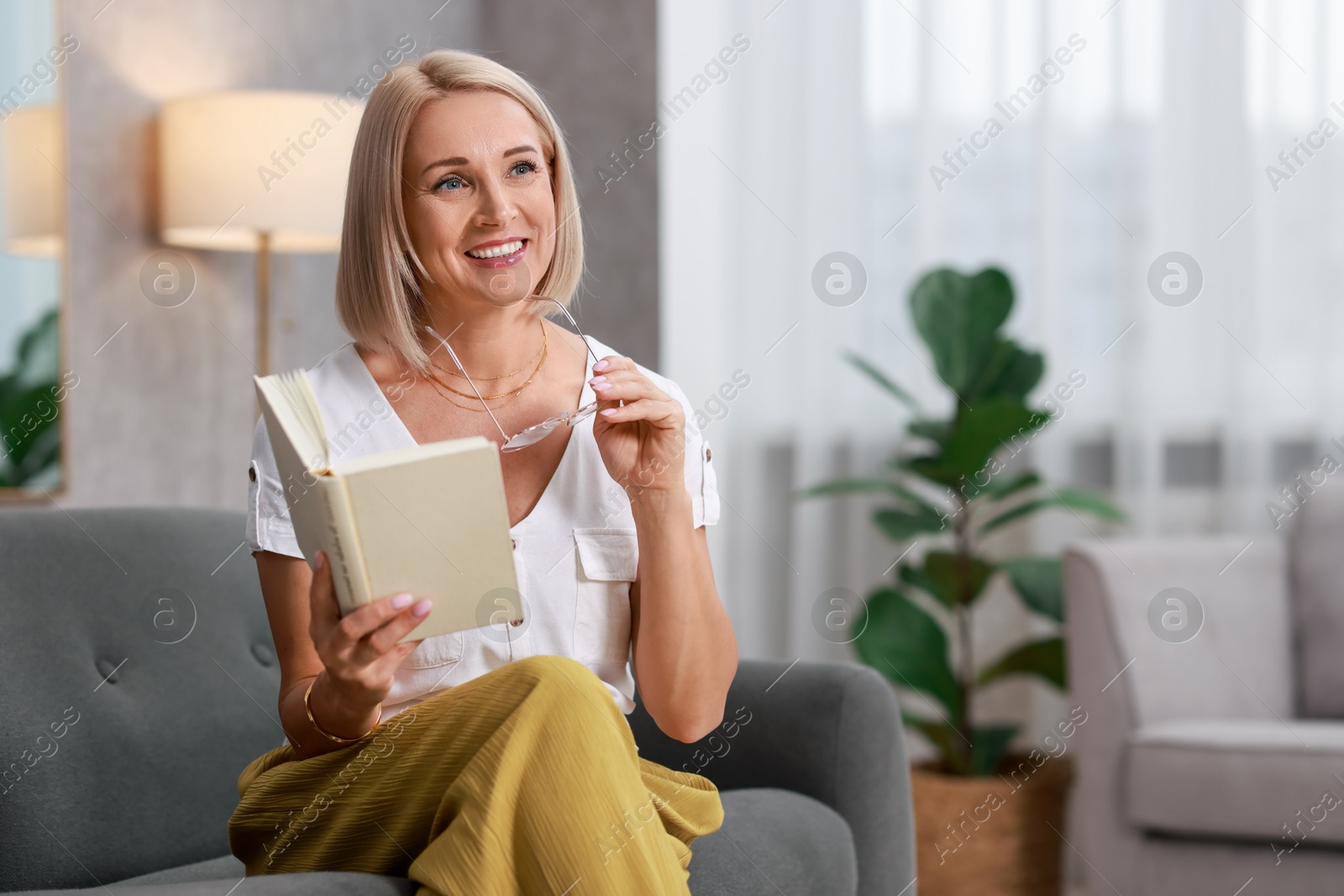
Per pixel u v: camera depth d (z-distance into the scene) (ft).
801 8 12.53
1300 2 11.14
